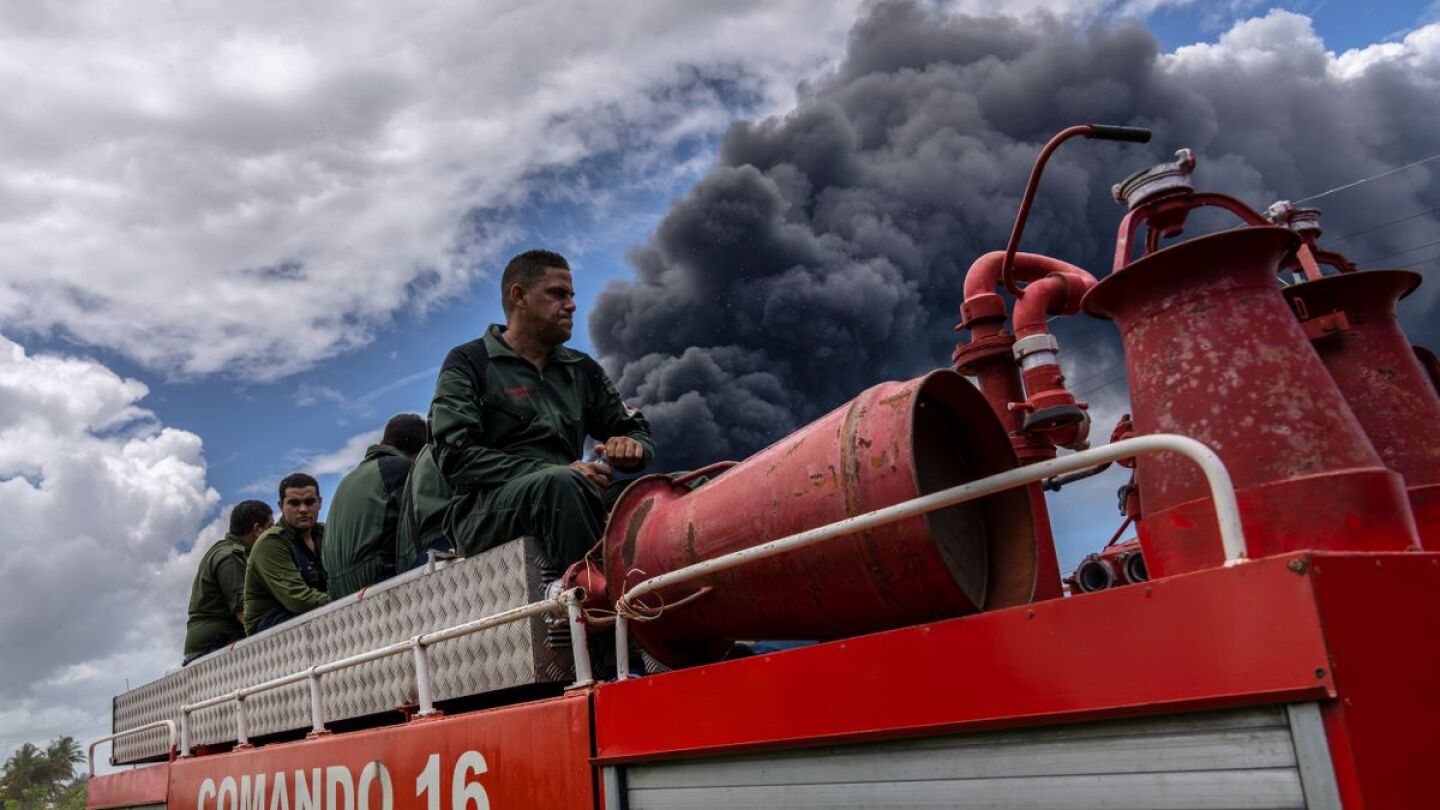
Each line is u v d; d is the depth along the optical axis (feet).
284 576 18.95
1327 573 5.08
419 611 12.71
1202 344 7.11
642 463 13.25
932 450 8.38
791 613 8.82
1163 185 8.36
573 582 10.53
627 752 8.75
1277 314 7.09
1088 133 8.68
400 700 12.80
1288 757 5.08
